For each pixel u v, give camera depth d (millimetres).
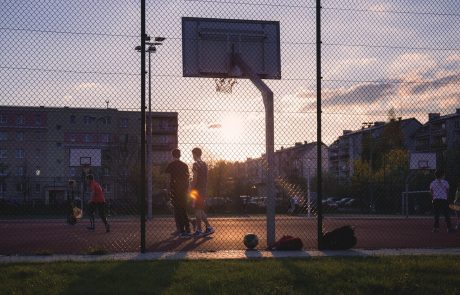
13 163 67375
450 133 74438
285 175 40469
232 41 11414
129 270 7621
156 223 21234
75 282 6832
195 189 12906
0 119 67188
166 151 76312
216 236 13812
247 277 7098
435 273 7566
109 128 71562
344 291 6473
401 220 24578
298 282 6953
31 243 12219
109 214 29688
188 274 7301
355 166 56906
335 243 10227
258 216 30250
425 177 35562
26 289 6426
